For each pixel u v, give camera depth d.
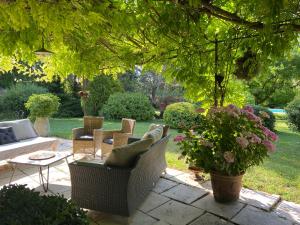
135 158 2.81
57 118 11.48
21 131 5.00
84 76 3.15
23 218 1.71
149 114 11.12
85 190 2.85
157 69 3.26
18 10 1.44
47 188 3.61
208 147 3.07
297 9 1.78
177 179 4.02
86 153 5.45
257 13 1.74
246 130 3.03
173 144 6.35
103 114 11.11
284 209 3.11
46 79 3.82
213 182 3.21
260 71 2.74
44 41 2.06
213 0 1.98
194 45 2.52
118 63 3.17
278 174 4.27
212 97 3.21
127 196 2.70
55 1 1.45
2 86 11.89
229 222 2.79
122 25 1.83
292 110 8.52
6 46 1.82
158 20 2.00
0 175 4.15
